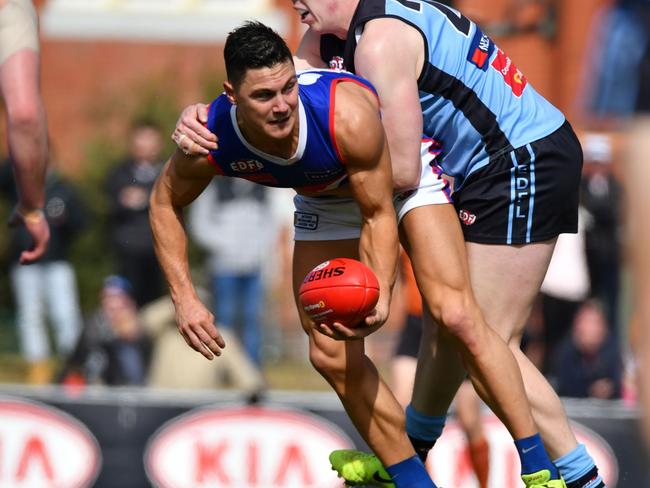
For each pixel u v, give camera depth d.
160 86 44.56
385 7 14.72
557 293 29.97
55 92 51.19
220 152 14.03
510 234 15.25
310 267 15.52
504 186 15.17
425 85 14.76
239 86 13.16
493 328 15.53
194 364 28.88
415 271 14.80
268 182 14.45
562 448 15.78
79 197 33.62
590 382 27.94
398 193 14.70
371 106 13.77
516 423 14.70
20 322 34.75
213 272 31.70
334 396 25.83
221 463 25.25
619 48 17.73
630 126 14.98
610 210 30.34
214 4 52.47
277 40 13.17
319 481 25.09
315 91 13.67
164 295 32.75
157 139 32.78
